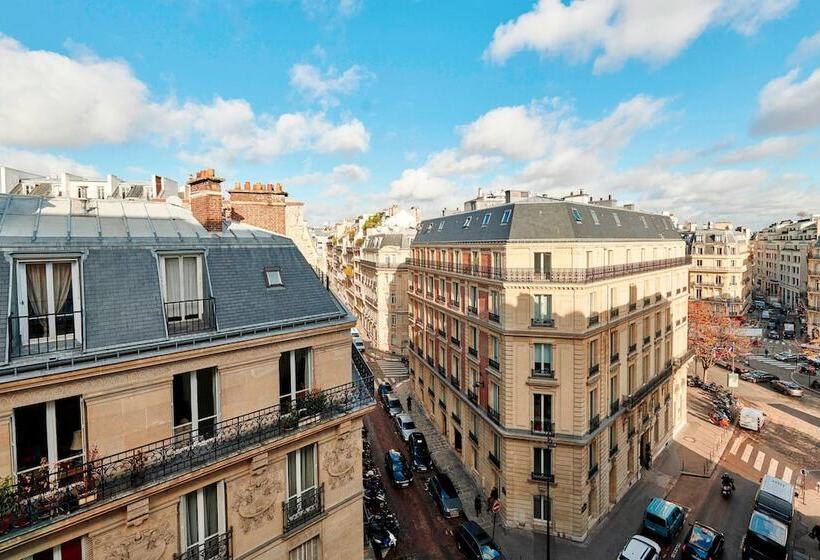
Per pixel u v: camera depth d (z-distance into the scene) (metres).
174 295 12.70
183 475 10.88
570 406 25.66
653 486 31.66
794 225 124.00
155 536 10.80
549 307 26.17
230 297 13.25
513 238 27.22
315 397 14.08
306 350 14.55
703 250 92.88
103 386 10.37
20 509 8.94
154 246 12.38
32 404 9.48
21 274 10.09
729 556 24.09
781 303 119.50
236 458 11.88
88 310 10.70
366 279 80.56
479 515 28.02
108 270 11.36
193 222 15.27
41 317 9.78
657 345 35.91
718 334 58.88
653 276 35.03
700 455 36.50
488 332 29.42
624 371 30.36
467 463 33.34
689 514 28.19
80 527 9.65
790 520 25.31
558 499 25.94
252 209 22.77
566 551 24.64
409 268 49.00
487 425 29.66
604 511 27.94
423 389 45.06
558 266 26.05
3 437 9.12
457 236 36.56
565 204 27.75
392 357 66.88
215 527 12.05
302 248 27.30
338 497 14.78
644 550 22.27
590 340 26.25
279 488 13.23
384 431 40.34
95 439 10.30
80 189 46.59
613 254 30.02
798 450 37.44
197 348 11.69
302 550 14.05
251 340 12.70
